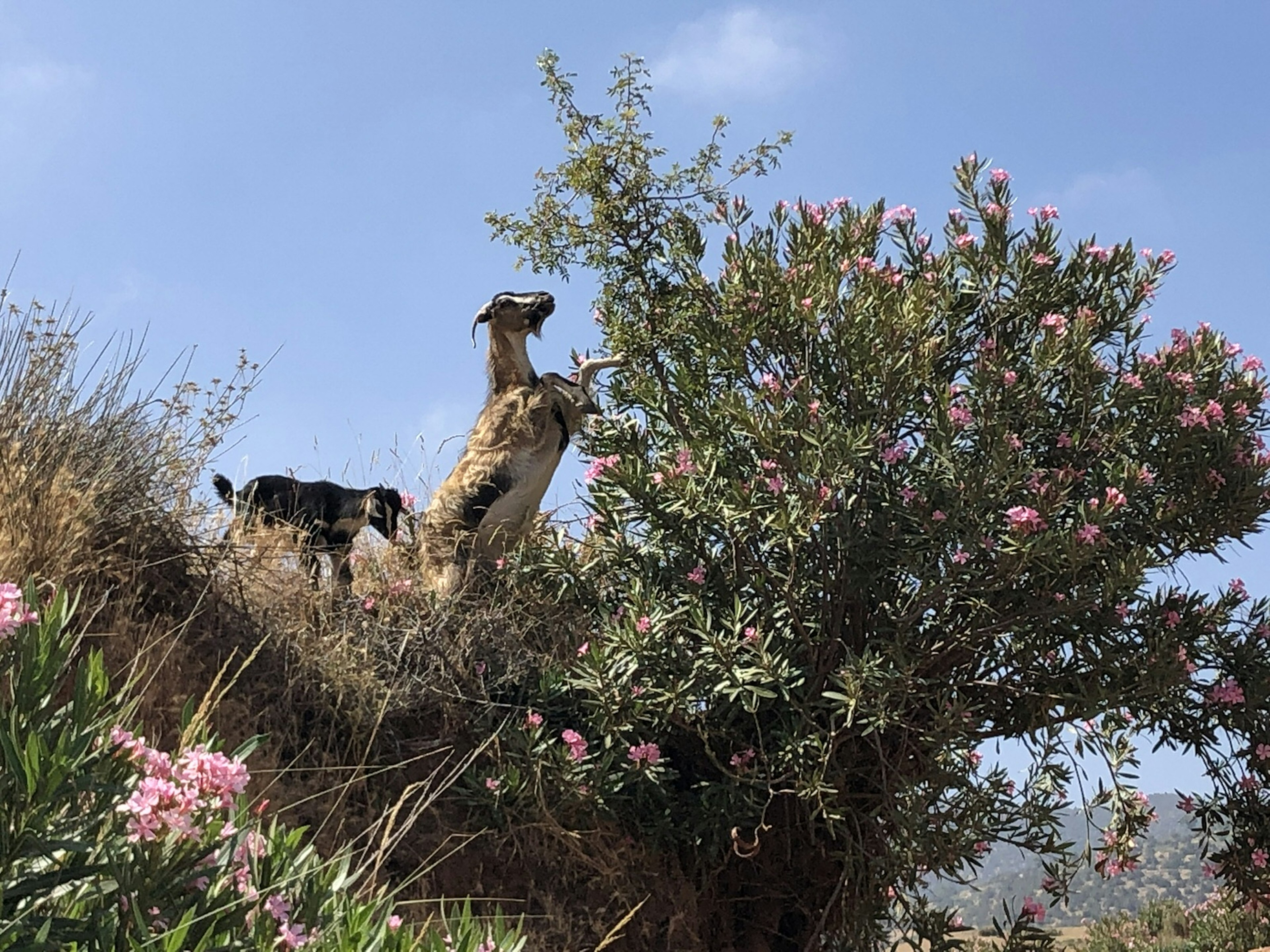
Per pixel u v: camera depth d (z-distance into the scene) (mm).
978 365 6844
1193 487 6781
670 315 7789
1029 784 6586
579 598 7473
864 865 6516
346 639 6664
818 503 6418
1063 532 6309
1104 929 14195
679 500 6859
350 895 3521
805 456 6492
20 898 2553
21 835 2506
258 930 2760
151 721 5480
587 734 6906
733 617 6738
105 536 5973
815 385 7148
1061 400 7012
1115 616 6605
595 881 6676
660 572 7164
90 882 2729
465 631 7184
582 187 8000
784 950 7395
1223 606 6914
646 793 6871
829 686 6895
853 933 6586
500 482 8078
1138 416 6910
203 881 2789
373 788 6359
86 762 2730
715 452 7027
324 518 7551
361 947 2826
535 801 6535
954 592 6457
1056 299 7285
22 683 2686
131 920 2619
